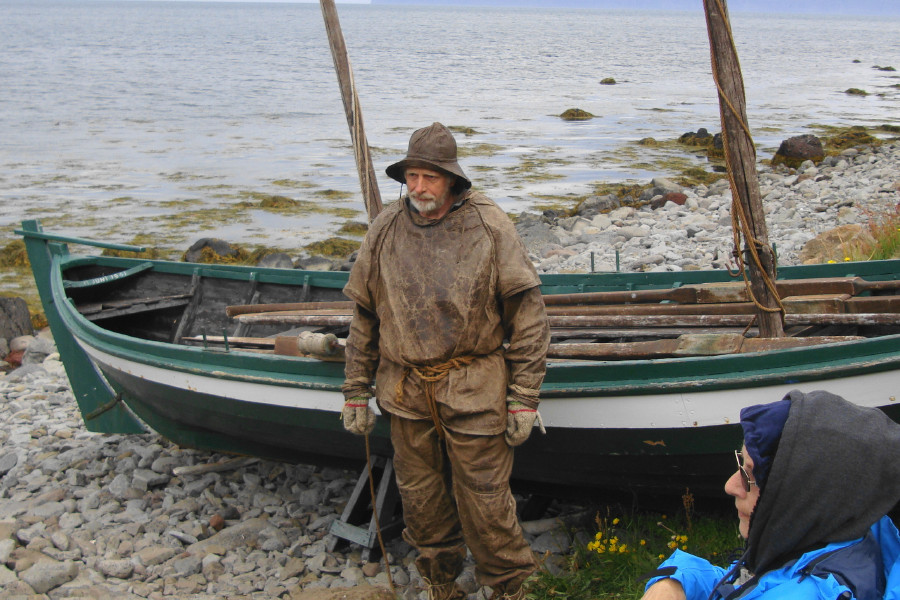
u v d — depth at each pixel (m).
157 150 26.83
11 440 7.05
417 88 48.06
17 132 30.36
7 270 14.29
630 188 18.89
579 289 6.32
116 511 5.58
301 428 4.92
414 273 3.56
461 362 3.55
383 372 3.76
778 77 57.66
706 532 4.32
